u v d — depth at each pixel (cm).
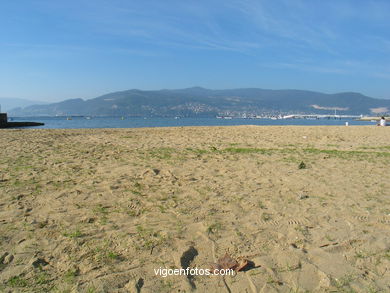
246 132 2083
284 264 334
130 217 461
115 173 733
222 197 557
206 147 1248
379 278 310
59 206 503
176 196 561
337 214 480
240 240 389
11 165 816
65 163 851
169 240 388
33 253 352
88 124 5803
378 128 2391
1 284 294
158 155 1015
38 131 2114
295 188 623
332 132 2048
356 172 774
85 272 316
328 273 317
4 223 431
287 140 1557
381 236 402
